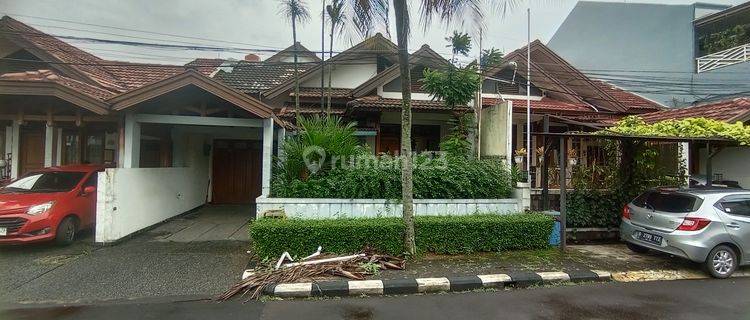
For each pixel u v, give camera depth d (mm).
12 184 7871
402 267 5926
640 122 9656
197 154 12398
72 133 10414
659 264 6402
